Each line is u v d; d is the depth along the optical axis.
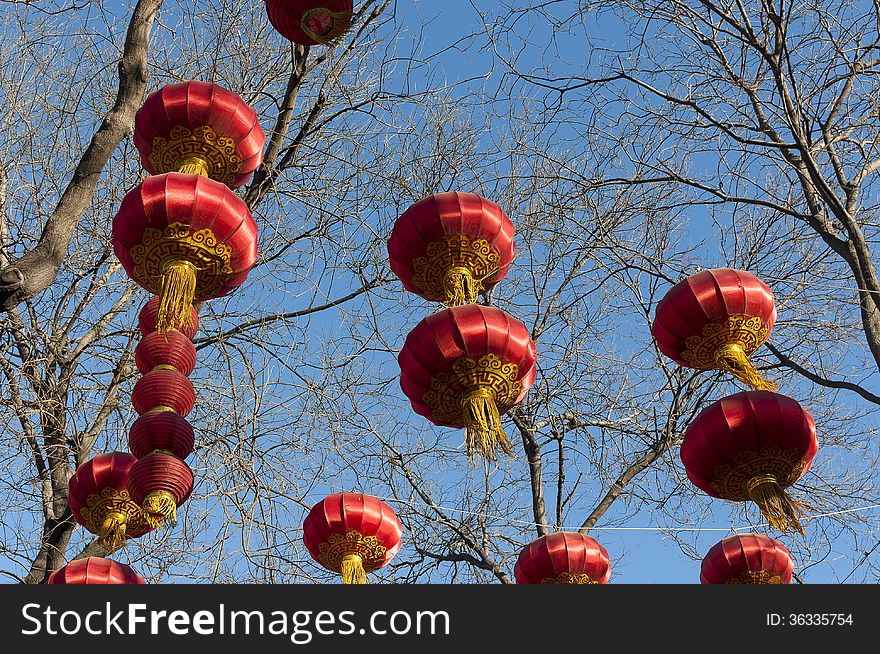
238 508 8.72
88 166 6.23
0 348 10.27
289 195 10.52
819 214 8.44
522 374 5.00
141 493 4.85
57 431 9.79
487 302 10.30
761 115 9.25
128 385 10.38
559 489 11.12
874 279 7.79
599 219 10.03
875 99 8.59
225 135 5.52
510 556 10.58
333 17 5.70
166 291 4.73
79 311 10.84
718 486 5.48
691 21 9.25
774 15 8.05
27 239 10.59
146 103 5.57
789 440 5.29
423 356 4.94
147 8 6.82
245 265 5.04
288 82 10.59
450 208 5.44
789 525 5.29
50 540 9.43
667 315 5.46
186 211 4.83
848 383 7.93
